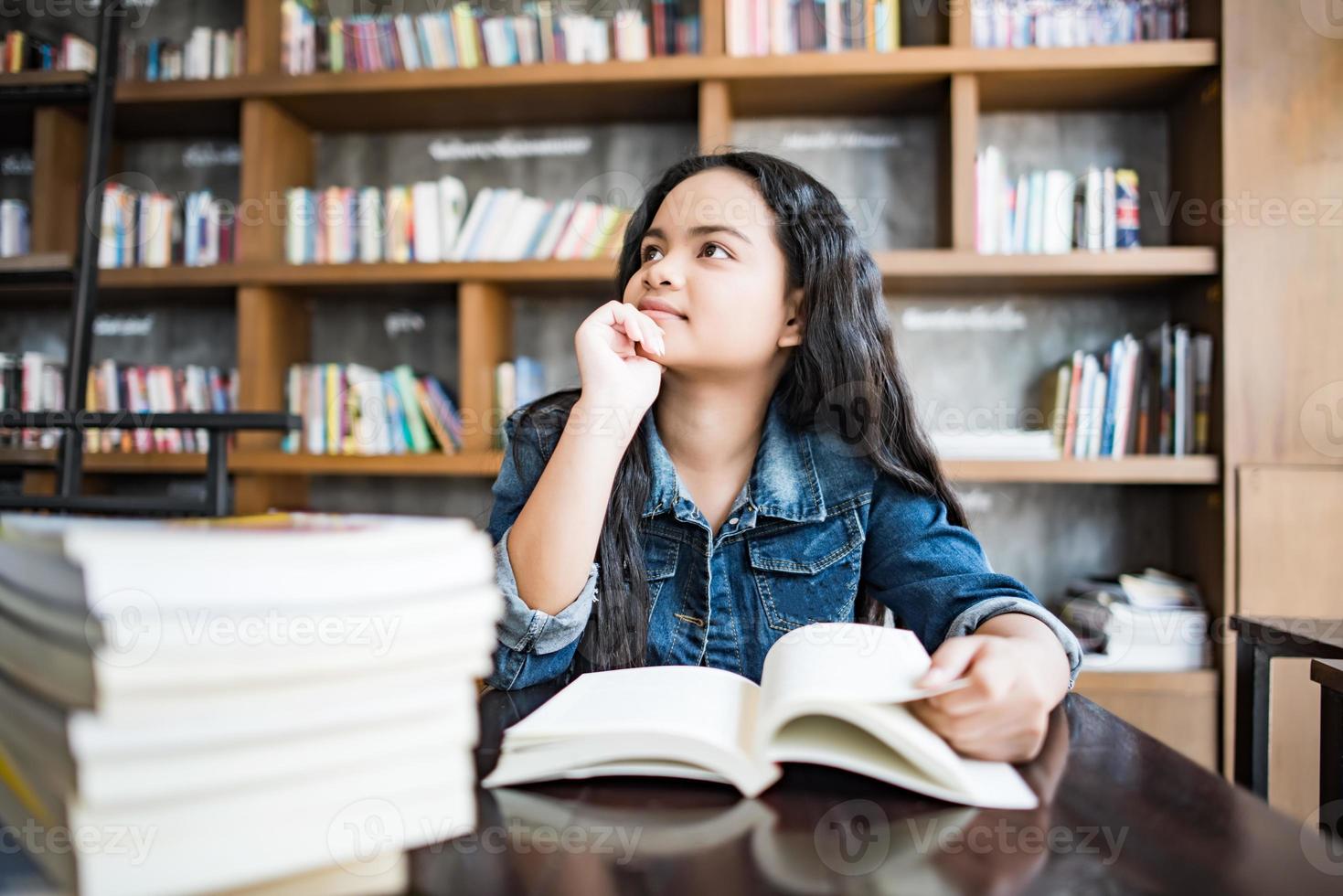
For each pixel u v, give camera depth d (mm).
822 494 912
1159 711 1807
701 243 867
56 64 2283
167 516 1431
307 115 2236
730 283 846
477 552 338
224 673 270
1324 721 1005
